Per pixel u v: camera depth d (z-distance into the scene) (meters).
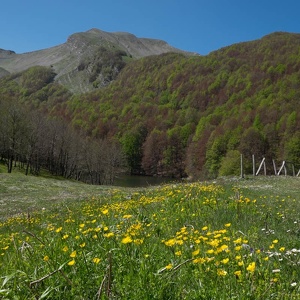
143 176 113.38
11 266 3.96
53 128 77.25
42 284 3.38
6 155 75.56
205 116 154.62
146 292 3.11
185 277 3.47
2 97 84.50
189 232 5.82
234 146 94.00
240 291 3.12
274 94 141.38
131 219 6.88
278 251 4.89
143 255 3.95
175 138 122.38
